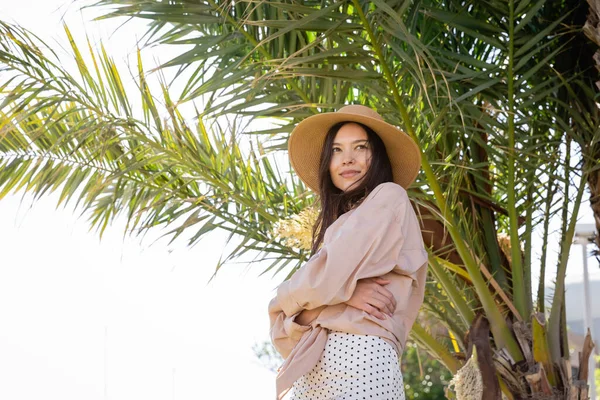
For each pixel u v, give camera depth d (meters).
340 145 2.79
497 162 4.25
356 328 2.36
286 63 3.47
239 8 3.71
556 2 4.11
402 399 2.43
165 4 3.65
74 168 4.45
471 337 3.71
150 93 4.05
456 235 3.76
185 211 4.42
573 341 6.34
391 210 2.48
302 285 2.39
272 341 2.52
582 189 4.01
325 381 2.37
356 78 3.49
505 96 4.00
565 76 4.12
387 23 3.32
